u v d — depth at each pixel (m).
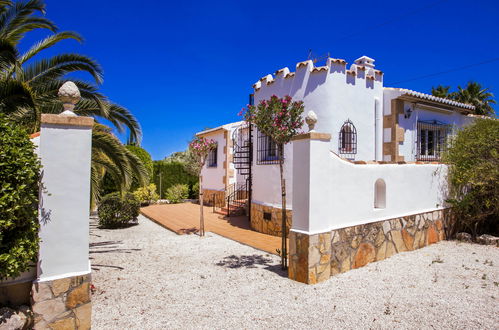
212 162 17.33
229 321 3.69
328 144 5.26
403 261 6.27
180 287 4.89
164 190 21.80
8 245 2.76
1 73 5.52
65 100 3.30
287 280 5.18
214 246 7.95
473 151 8.42
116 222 10.95
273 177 9.21
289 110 5.61
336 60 8.33
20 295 3.08
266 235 9.12
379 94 9.47
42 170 3.04
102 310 3.99
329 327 3.56
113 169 7.57
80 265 3.24
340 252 5.49
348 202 5.71
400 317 3.82
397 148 9.36
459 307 4.12
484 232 9.05
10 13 5.61
